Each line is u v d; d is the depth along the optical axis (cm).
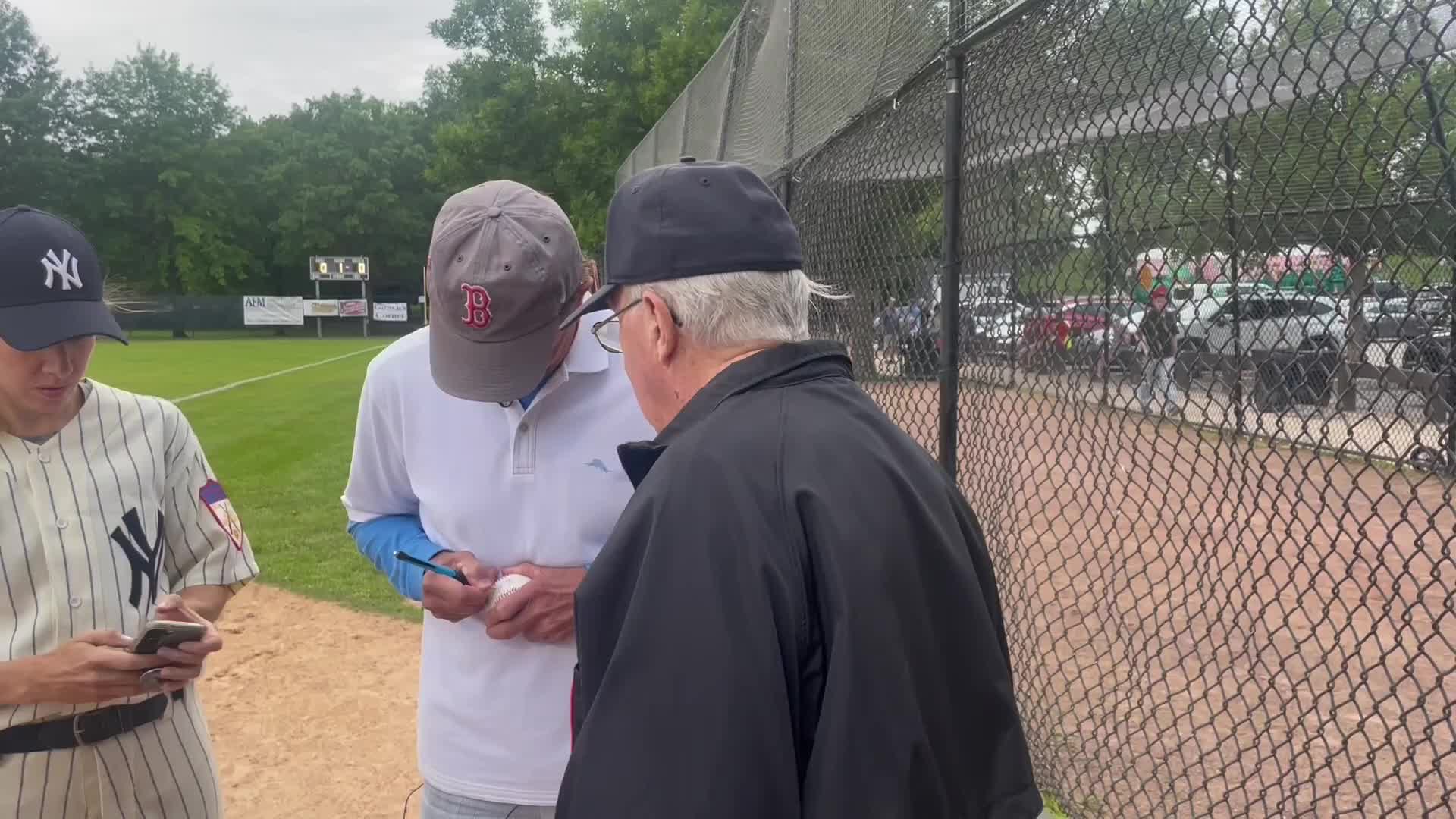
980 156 272
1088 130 233
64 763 170
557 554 188
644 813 98
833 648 103
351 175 5231
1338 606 468
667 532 106
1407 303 182
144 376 2173
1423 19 158
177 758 186
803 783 104
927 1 306
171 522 198
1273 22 201
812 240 467
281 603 566
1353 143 184
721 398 121
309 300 4638
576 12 3331
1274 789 297
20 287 162
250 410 1515
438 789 192
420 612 552
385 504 210
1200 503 236
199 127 5131
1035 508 616
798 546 106
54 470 173
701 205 126
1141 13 213
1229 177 207
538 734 185
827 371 127
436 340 179
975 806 117
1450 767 309
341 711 418
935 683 113
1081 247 247
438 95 5625
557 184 3278
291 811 337
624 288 134
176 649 167
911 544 113
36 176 4769
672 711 100
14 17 4834
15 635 167
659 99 2839
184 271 5022
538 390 185
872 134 371
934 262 322
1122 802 287
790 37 490
